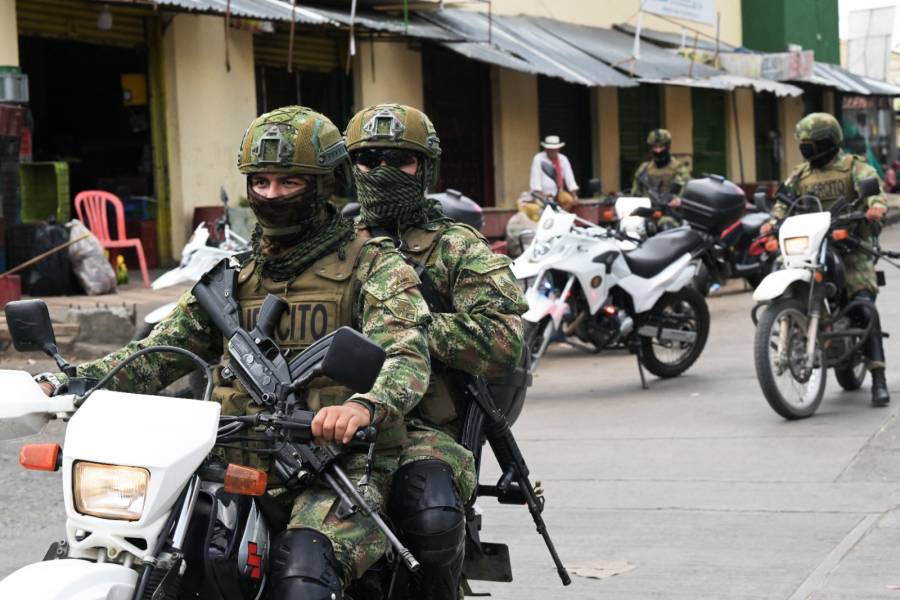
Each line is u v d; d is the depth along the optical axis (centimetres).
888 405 905
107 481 295
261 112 1727
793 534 617
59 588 283
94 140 1678
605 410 958
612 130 2448
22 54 1669
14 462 806
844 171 939
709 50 2681
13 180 1325
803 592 536
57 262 1296
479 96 2092
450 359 409
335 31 1712
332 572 329
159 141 1561
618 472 758
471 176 2073
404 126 442
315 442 331
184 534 304
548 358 1262
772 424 862
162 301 1255
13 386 332
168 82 1552
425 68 1962
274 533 349
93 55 1653
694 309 1102
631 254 1053
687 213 1266
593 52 2153
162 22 1541
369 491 349
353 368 316
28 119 1338
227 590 321
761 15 3147
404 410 347
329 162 361
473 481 385
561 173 1770
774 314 859
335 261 370
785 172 3256
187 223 1574
